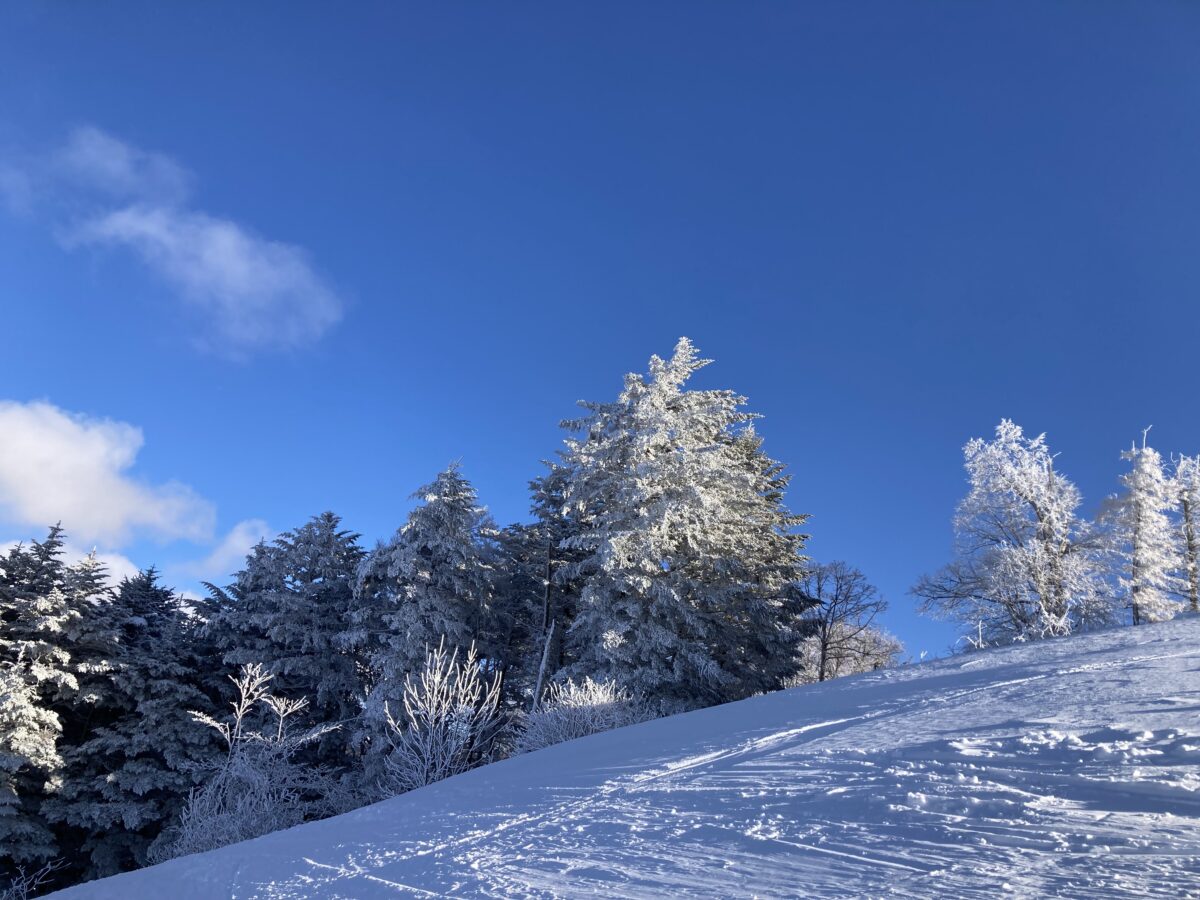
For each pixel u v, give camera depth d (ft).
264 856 22.65
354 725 88.58
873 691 33.53
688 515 76.95
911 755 17.72
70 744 83.10
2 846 70.18
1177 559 108.17
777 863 12.19
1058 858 10.20
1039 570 99.35
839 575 143.02
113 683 82.79
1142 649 31.01
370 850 20.11
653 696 70.33
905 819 13.20
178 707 84.74
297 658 87.56
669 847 14.40
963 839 11.64
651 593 73.97
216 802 56.95
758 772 19.88
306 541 98.68
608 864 13.99
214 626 90.84
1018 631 99.35
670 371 83.97
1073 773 13.88
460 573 88.94
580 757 31.37
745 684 84.94
